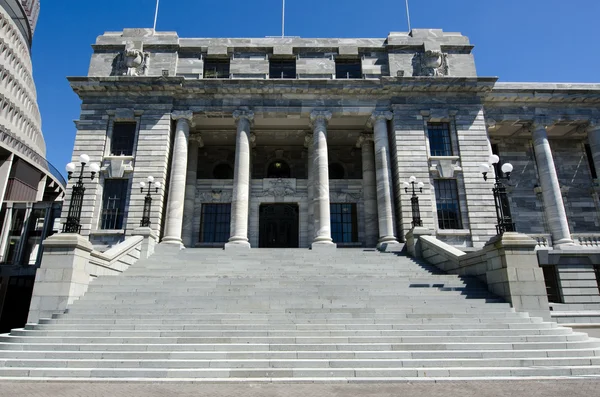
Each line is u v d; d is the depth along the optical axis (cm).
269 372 973
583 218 3250
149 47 3002
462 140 2794
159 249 2408
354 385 904
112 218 2634
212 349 1079
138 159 2686
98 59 2947
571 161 3391
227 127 3114
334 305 1390
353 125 3119
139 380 938
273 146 3494
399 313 1316
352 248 2800
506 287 1466
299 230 3062
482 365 1025
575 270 2298
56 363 1020
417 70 2983
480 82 2827
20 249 3366
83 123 2769
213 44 3050
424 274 1878
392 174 2827
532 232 3178
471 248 2569
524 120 3069
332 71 3016
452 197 2731
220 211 3161
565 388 869
